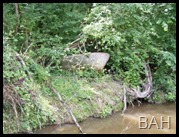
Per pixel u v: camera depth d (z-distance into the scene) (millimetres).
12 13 6496
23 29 6301
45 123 4844
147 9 7078
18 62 5043
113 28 6555
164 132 5004
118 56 6719
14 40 5645
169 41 7793
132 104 6555
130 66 6816
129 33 6703
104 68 6820
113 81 6590
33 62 5426
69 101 5406
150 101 6953
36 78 5348
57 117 4980
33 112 4770
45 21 6754
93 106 5625
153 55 7359
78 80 6055
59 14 6938
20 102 4676
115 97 6164
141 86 6973
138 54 7070
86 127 5082
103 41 6312
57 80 5758
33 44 6066
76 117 5230
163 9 7656
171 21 7410
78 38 6473
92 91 5875
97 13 6566
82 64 6293
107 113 5730
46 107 4883
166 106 6738
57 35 6539
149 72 7234
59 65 6207
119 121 5508
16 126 4559
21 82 4840
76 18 6836
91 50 6895
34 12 6699
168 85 7230
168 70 7566
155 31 7555
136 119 5668
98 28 6219
